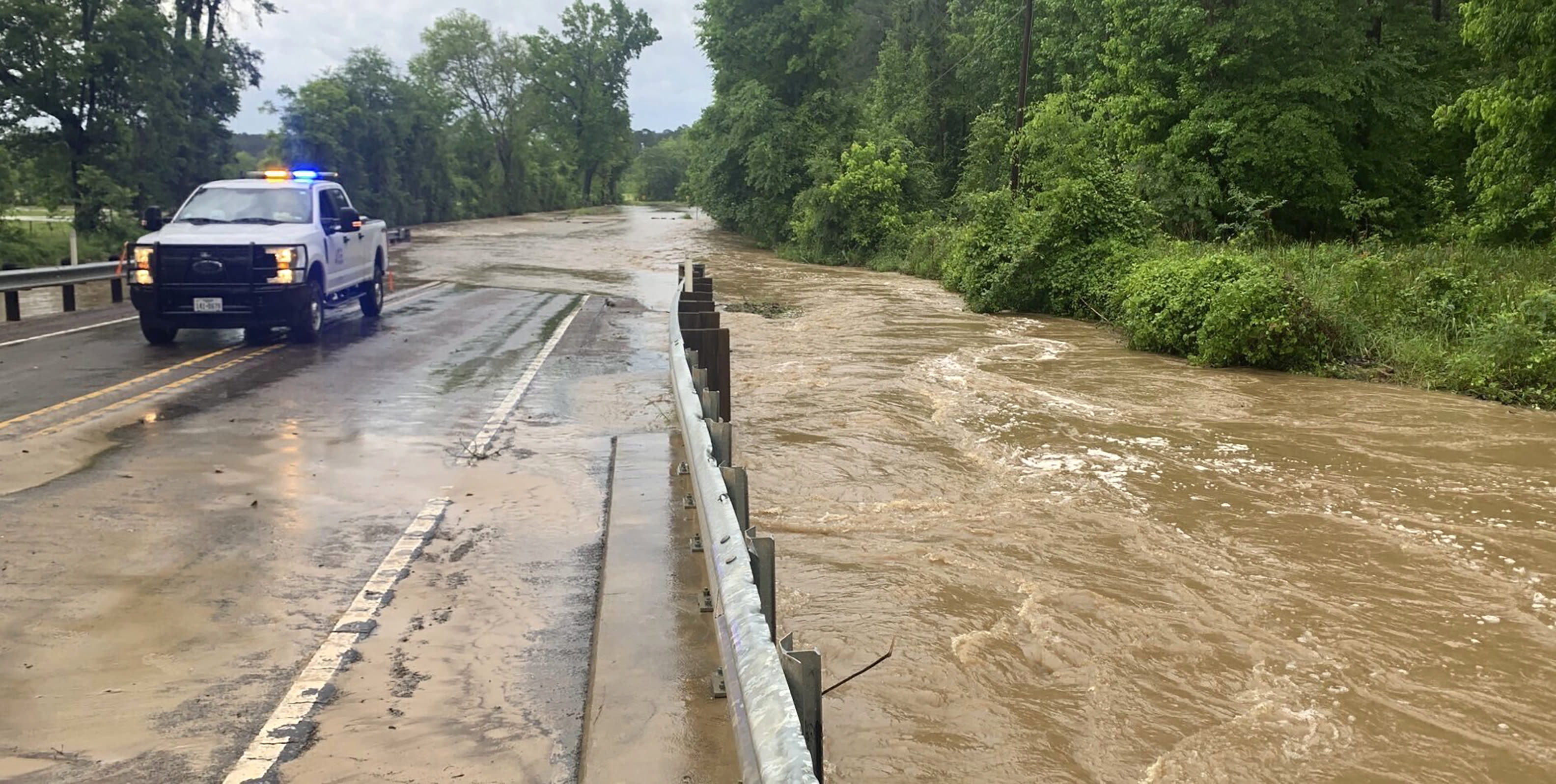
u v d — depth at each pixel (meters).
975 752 4.19
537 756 3.32
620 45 90.25
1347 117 27.16
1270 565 6.49
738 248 42.12
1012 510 7.54
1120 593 5.96
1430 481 8.58
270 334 13.76
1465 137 29.19
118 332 13.55
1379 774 4.08
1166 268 16.70
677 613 4.36
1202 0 27.50
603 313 17.92
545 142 88.12
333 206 14.18
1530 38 18.27
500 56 78.12
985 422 10.56
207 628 4.30
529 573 5.08
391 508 6.15
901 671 4.87
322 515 5.97
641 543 5.32
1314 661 5.12
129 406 8.84
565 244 40.66
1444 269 16.39
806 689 2.18
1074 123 28.34
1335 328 14.80
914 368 13.94
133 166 38.62
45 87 35.38
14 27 34.78
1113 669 4.97
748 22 45.62
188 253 11.85
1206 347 14.77
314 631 4.31
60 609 4.44
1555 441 10.12
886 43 52.56
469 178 75.19
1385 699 4.73
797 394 11.87
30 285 14.77
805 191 39.03
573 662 4.05
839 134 42.84
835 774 4.00
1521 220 20.05
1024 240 21.66
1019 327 19.19
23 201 37.75
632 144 105.12
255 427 8.23
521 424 8.66
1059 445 9.64
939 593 5.89
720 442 4.41
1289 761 4.16
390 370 11.23
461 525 5.86
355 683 3.83
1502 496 8.14
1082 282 20.62
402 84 61.00
